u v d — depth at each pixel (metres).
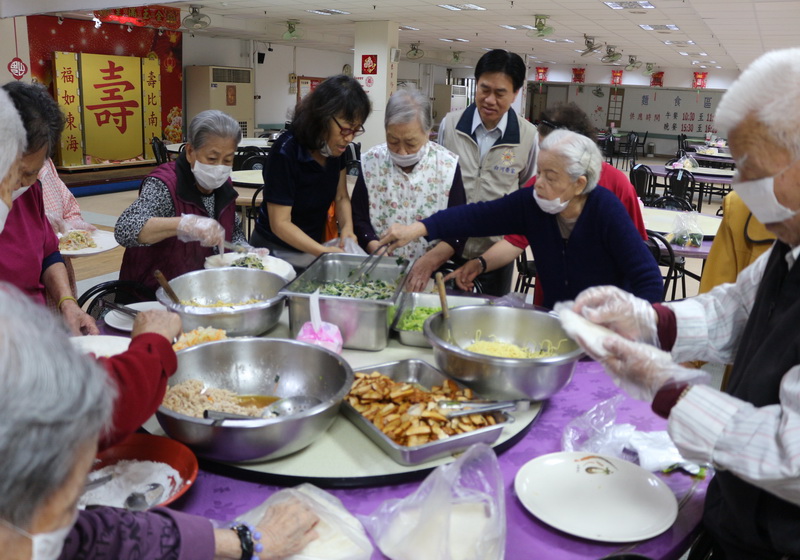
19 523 0.60
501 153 3.04
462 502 1.06
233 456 1.20
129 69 11.81
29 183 1.61
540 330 1.78
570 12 10.04
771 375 1.02
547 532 1.12
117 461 1.22
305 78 16.94
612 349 1.09
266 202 2.58
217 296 2.07
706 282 2.12
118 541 0.83
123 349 1.48
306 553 1.00
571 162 1.80
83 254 2.96
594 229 1.94
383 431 1.32
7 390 0.57
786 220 1.01
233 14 11.96
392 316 1.87
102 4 4.18
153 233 2.15
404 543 1.02
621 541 1.08
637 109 24.25
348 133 2.35
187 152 2.31
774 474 0.90
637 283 1.87
